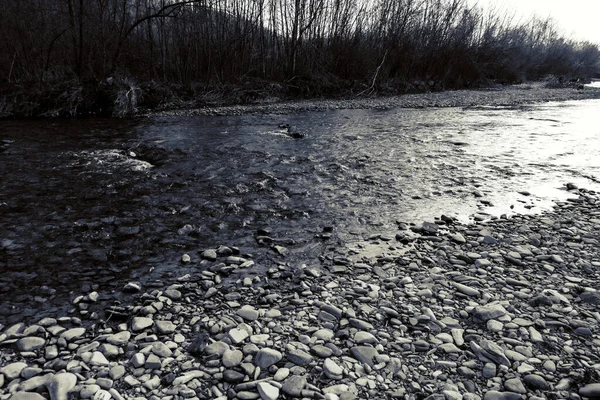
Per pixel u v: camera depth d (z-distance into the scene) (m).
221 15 23.31
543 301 3.51
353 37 28.56
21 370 2.62
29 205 6.01
